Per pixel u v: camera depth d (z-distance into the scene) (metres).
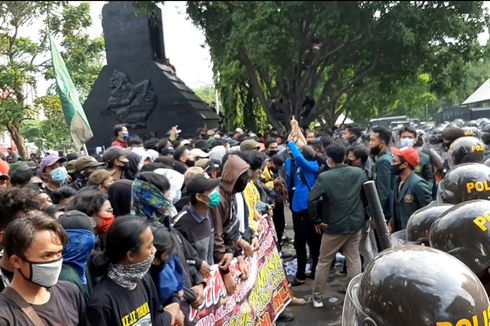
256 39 16.11
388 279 1.39
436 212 2.31
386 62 18.14
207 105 21.41
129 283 2.40
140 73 19.05
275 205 7.09
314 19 16.80
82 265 2.55
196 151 6.52
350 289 1.63
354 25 16.34
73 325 2.21
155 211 3.05
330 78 19.59
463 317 1.30
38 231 2.04
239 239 4.11
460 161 4.04
